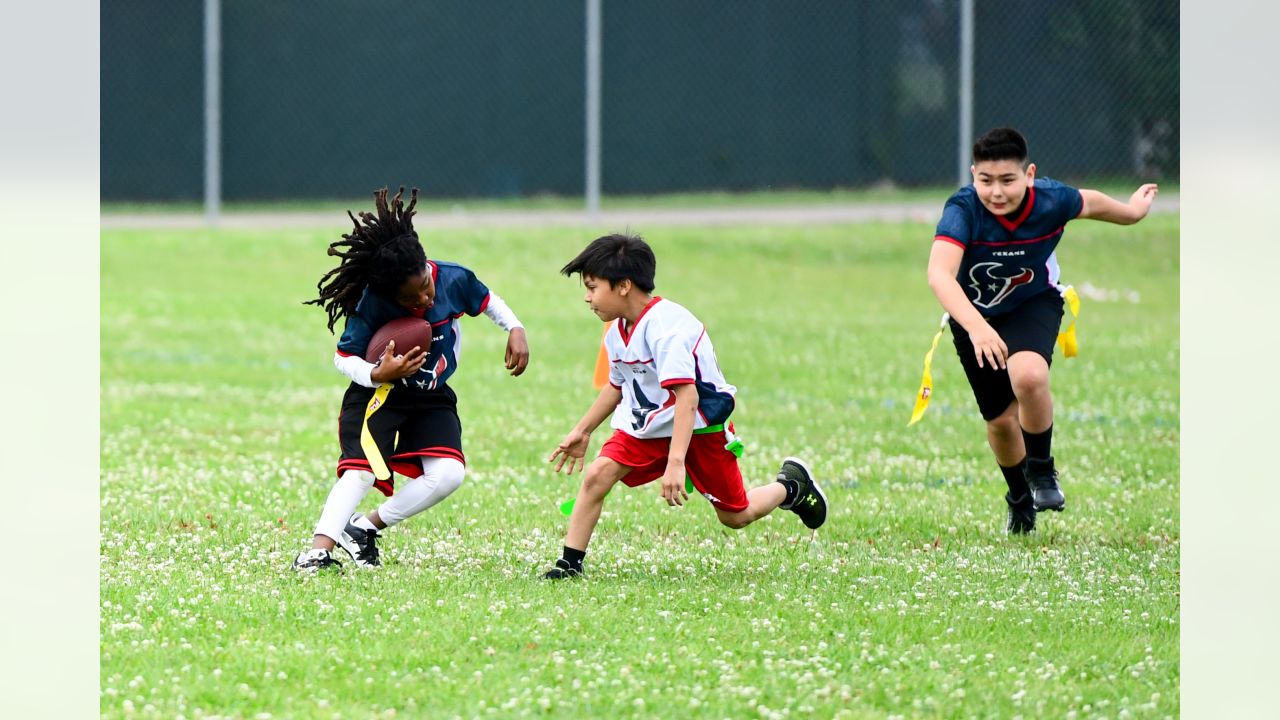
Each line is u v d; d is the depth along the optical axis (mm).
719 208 79938
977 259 25469
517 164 82688
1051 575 23734
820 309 59938
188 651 18641
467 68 82312
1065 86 78250
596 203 75375
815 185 81000
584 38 81500
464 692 17312
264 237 73875
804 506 24984
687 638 19547
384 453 23234
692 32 80875
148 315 57469
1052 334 26250
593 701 17094
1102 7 77375
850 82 80125
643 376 22703
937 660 18875
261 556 24000
